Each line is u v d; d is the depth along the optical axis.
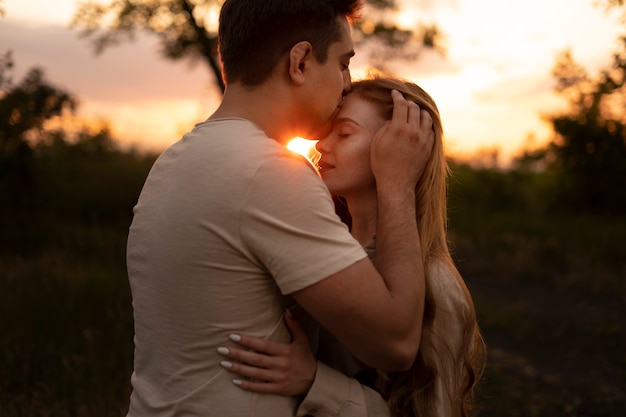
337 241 1.49
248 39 1.64
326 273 1.47
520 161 14.84
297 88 1.66
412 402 1.80
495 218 12.40
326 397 1.62
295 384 1.59
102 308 5.00
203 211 1.52
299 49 1.64
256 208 1.49
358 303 1.48
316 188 1.52
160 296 1.57
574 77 6.55
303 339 1.62
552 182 13.82
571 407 4.53
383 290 1.52
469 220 12.16
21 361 3.86
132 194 11.42
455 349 1.84
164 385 1.59
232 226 1.50
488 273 8.91
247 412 1.55
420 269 1.63
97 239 8.65
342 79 1.74
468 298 1.87
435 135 1.90
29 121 6.92
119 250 8.26
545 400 4.62
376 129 1.90
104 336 4.36
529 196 14.07
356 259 1.50
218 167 1.53
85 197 11.01
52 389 3.53
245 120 1.61
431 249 1.91
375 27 9.32
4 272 5.96
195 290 1.53
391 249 1.64
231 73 1.68
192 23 9.22
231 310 1.53
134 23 9.12
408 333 1.55
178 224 1.54
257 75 1.65
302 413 1.61
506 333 6.33
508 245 10.24
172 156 1.65
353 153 1.91
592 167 12.69
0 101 6.57
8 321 4.49
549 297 7.69
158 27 9.30
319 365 1.64
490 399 4.54
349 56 1.76
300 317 1.65
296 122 1.70
